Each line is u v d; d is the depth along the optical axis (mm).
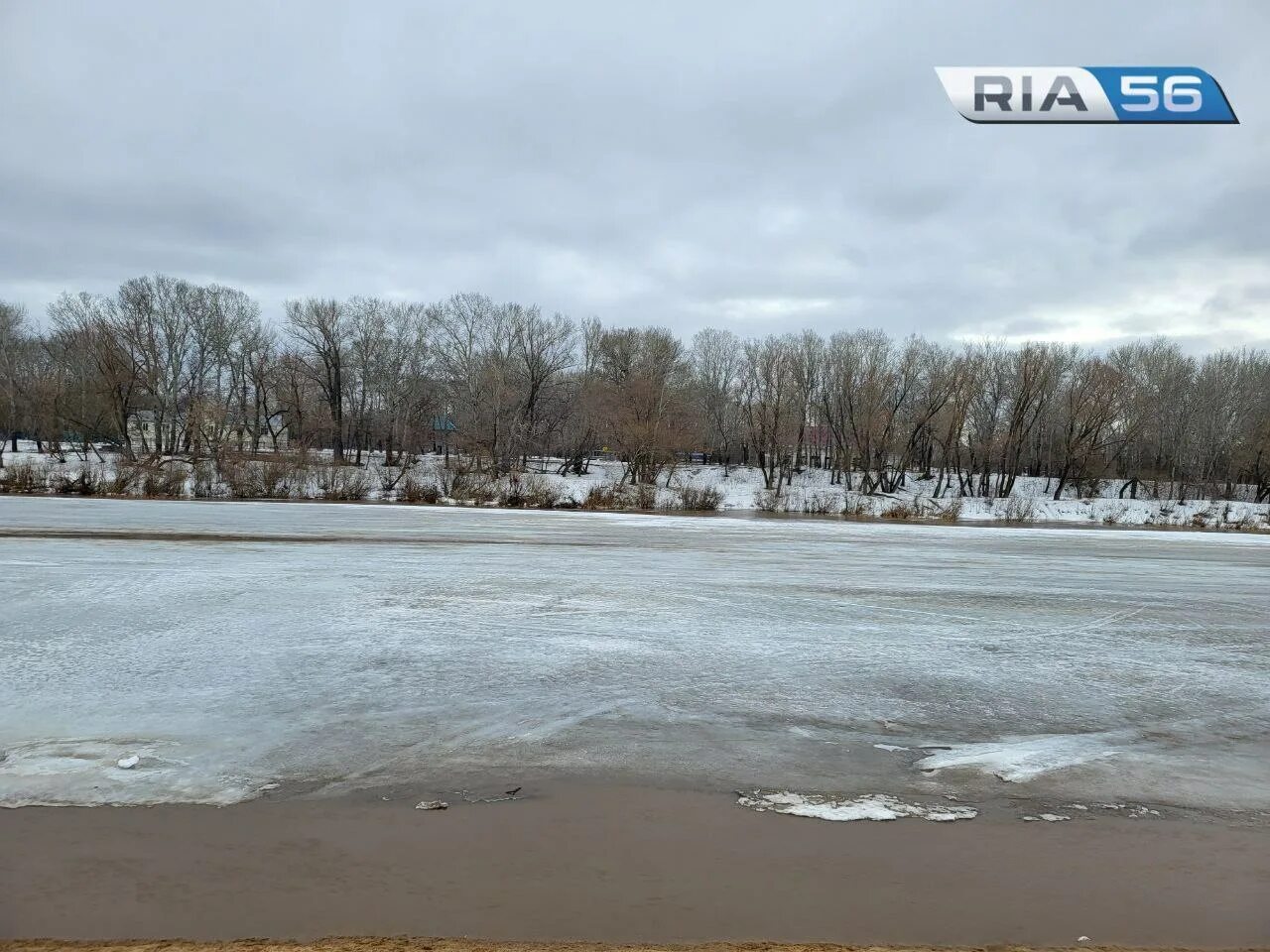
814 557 20250
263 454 44938
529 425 63250
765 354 63438
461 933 3982
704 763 6270
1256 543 29125
